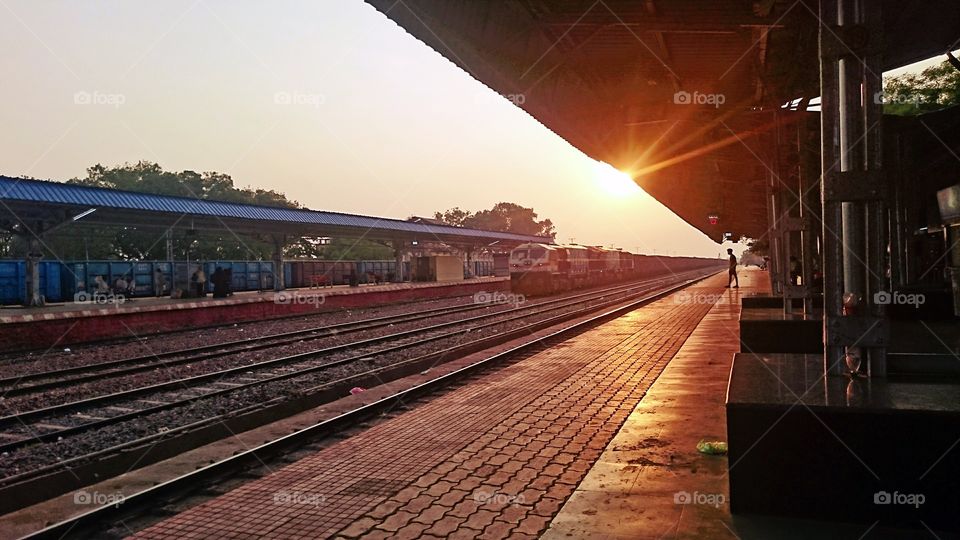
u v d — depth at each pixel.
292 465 5.45
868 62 3.88
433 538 3.92
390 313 26.56
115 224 26.58
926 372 4.18
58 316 16.89
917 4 7.07
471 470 5.26
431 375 10.19
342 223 36.84
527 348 13.23
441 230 48.06
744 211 30.00
